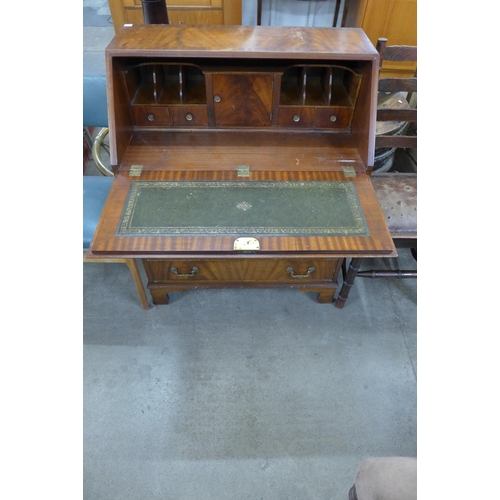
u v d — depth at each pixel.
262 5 3.01
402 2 2.67
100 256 1.29
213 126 1.63
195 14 2.82
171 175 1.48
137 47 1.38
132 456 1.50
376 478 0.93
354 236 1.33
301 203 1.41
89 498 1.41
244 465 1.48
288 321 1.92
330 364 1.77
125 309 1.96
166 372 1.73
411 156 2.39
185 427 1.57
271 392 1.68
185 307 1.97
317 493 1.43
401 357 1.81
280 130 1.65
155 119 1.60
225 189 1.44
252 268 1.67
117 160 1.45
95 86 1.77
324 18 3.11
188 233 1.31
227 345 1.83
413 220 1.67
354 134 1.62
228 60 1.49
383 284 2.11
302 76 1.56
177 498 1.41
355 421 1.61
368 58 1.39
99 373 1.73
